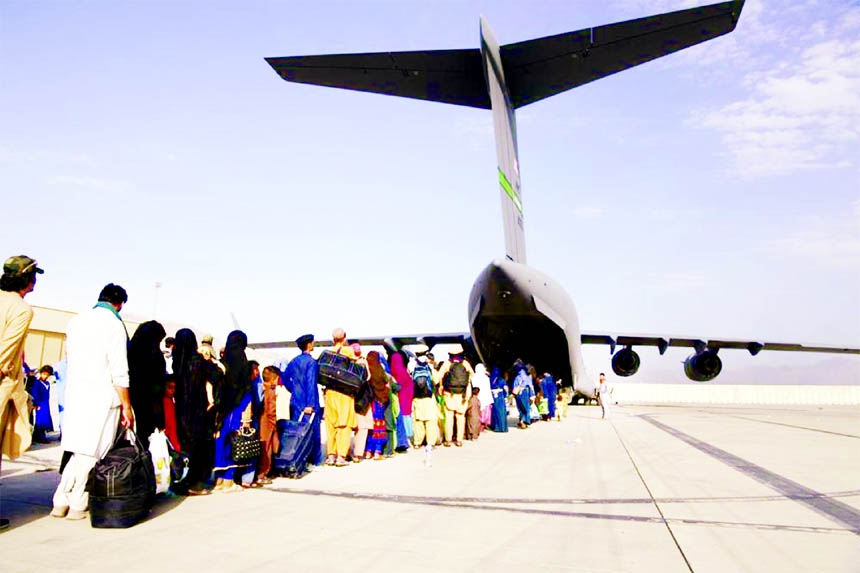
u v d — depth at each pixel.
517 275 12.88
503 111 11.06
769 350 23.20
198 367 5.85
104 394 4.69
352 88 10.19
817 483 6.31
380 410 8.51
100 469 4.37
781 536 4.16
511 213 12.73
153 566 3.43
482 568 3.42
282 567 3.42
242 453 5.88
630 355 22.33
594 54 9.88
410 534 4.20
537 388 16.19
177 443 5.91
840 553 3.75
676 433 12.52
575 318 16.94
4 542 3.99
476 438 11.34
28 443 4.63
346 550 3.79
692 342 22.67
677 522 4.58
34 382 11.35
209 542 3.99
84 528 4.39
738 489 5.97
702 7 8.43
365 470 7.44
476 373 13.73
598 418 18.08
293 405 7.22
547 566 3.46
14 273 4.55
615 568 3.43
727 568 3.44
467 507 5.14
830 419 17.95
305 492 5.93
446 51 9.84
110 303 4.95
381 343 22.42
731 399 38.72
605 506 5.17
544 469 7.40
